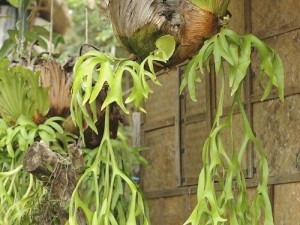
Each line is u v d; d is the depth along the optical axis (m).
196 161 3.19
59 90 3.09
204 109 3.17
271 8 2.83
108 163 2.65
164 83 3.46
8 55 4.02
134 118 3.65
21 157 3.16
